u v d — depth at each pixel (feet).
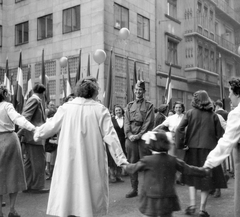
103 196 12.69
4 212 17.02
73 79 61.87
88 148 12.50
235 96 11.06
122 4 62.23
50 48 66.59
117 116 27.61
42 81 41.86
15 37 73.72
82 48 60.70
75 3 62.23
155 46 70.33
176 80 75.72
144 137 11.66
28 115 20.62
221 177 16.25
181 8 80.33
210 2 89.10
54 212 12.24
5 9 74.95
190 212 16.48
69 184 12.18
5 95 16.61
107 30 58.59
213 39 90.07
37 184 21.35
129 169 11.80
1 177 15.79
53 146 23.66
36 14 69.62
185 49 80.23
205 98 17.04
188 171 11.18
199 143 16.63
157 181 11.06
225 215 16.51
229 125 10.31
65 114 12.89
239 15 108.47
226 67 99.96
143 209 11.22
